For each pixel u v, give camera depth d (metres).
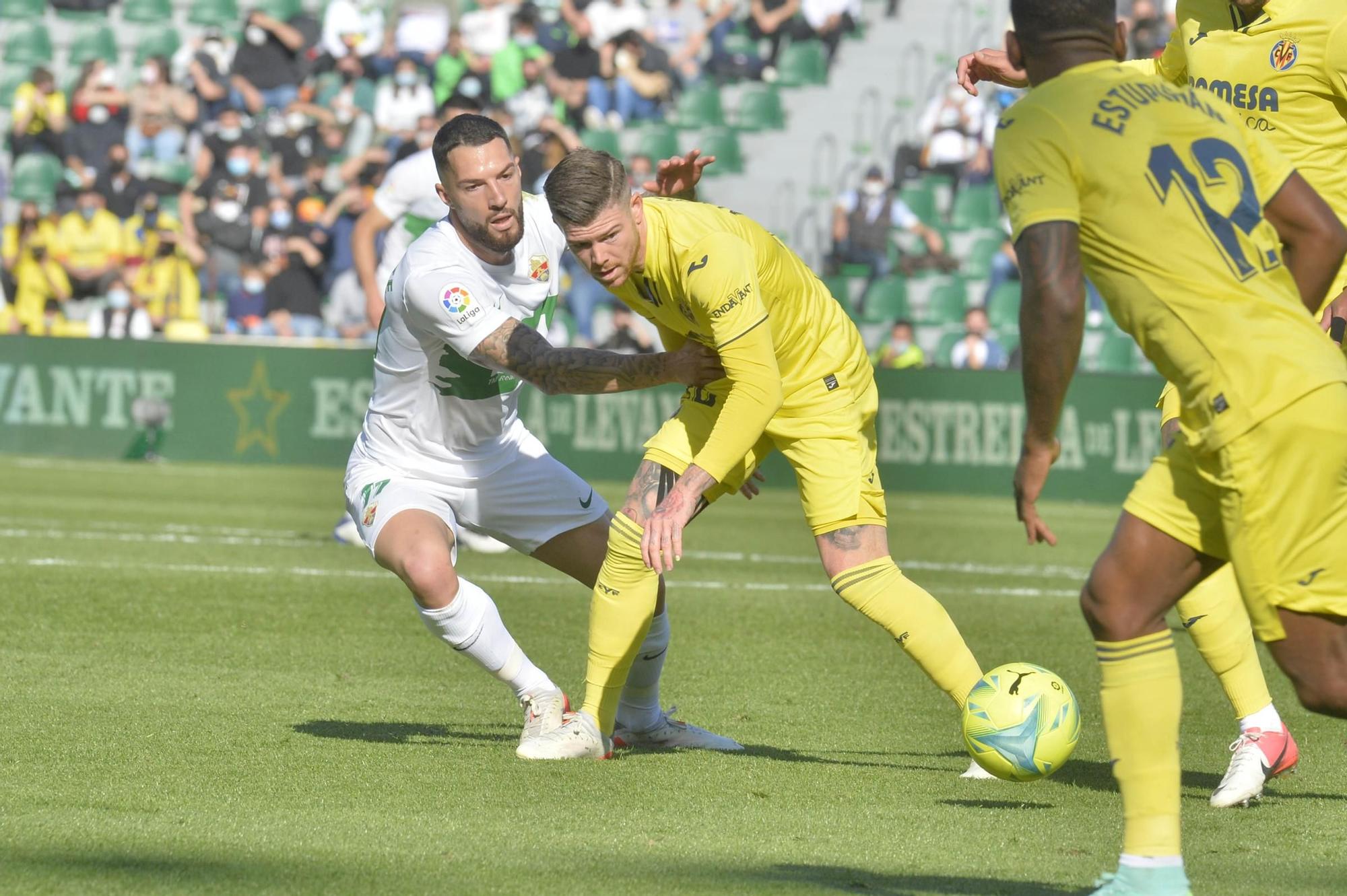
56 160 74.62
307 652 25.03
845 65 82.38
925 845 13.70
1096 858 13.27
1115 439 59.78
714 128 80.69
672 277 16.50
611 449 61.31
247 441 63.50
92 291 69.50
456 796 15.25
